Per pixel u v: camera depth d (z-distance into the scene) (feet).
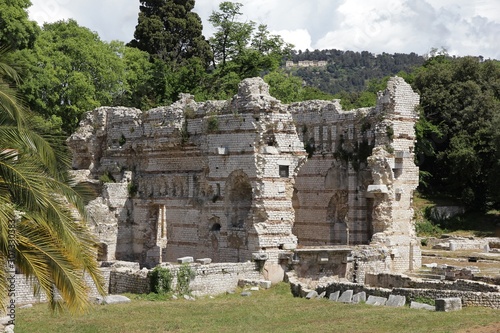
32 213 105.70
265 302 177.78
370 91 474.90
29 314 160.56
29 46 293.43
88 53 330.75
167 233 239.09
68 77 317.63
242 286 199.82
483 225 349.61
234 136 218.38
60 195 113.60
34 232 109.09
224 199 220.64
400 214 233.76
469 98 374.84
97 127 263.49
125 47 390.21
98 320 154.71
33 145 109.70
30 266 108.68
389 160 231.50
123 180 250.78
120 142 257.55
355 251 213.46
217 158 221.87
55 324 151.23
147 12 437.17
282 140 216.33
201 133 230.89
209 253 224.53
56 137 113.60
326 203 252.21
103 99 338.75
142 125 250.98
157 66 372.17
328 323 144.87
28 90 286.66
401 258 231.91
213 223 224.12
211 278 194.70
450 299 151.84
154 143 244.01
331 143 251.19
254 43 404.16
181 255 234.17
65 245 108.06
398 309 155.43
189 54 431.02
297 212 259.60
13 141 108.06
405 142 236.63
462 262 250.57
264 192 212.43
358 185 244.22
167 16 431.02
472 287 172.96
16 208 105.60
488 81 395.55
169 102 358.64
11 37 275.18
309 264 209.46
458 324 135.54
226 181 220.02
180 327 147.84
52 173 112.47
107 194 245.65
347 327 139.74
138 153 252.62
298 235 259.19
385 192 230.07
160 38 423.64
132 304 173.47
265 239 209.87
